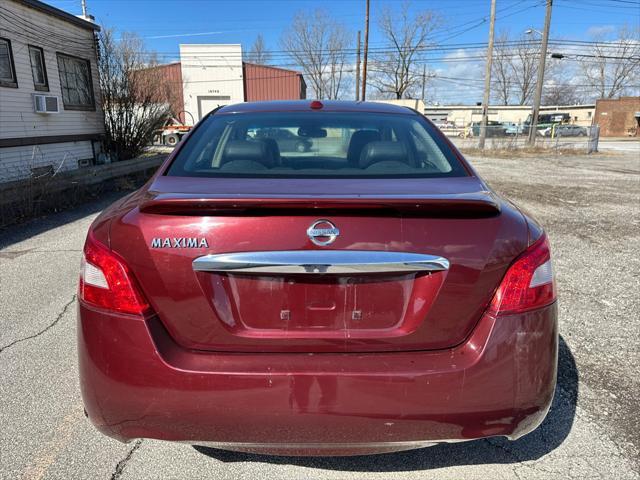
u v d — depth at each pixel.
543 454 2.24
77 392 2.71
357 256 1.64
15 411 2.53
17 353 3.14
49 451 2.24
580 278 4.64
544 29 24.81
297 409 1.64
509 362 1.68
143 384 1.66
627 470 2.14
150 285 1.68
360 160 2.30
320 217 1.66
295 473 2.12
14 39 10.69
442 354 1.69
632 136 52.94
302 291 1.68
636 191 10.36
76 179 8.68
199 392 1.64
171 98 30.72
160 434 1.70
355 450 1.71
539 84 25.12
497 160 19.53
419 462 2.20
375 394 1.64
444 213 1.68
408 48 52.44
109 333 1.69
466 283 1.67
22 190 7.25
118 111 14.90
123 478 2.09
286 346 1.70
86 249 1.78
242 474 2.12
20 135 10.95
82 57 13.39
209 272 1.67
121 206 1.91
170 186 1.96
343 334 1.70
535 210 8.09
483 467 2.16
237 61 41.28
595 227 6.85
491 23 24.52
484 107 25.08
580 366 3.02
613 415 2.53
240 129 2.55
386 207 1.64
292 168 2.20
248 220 1.66
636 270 4.89
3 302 3.98
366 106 2.93
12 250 5.55
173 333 1.70
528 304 1.71
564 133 39.81
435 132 2.62
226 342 1.69
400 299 1.69
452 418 1.67
